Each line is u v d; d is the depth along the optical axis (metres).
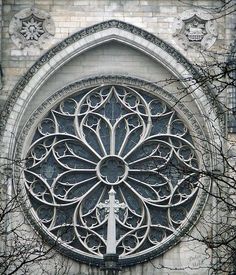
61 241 88.94
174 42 92.19
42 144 91.00
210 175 65.25
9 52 91.69
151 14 92.50
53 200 89.69
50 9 92.50
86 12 92.44
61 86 91.75
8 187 88.62
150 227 89.44
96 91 92.25
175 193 89.94
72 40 91.62
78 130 91.12
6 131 90.00
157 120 91.69
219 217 86.50
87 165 90.75
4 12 92.44
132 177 90.44
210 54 90.25
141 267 88.69
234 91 89.56
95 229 89.25
